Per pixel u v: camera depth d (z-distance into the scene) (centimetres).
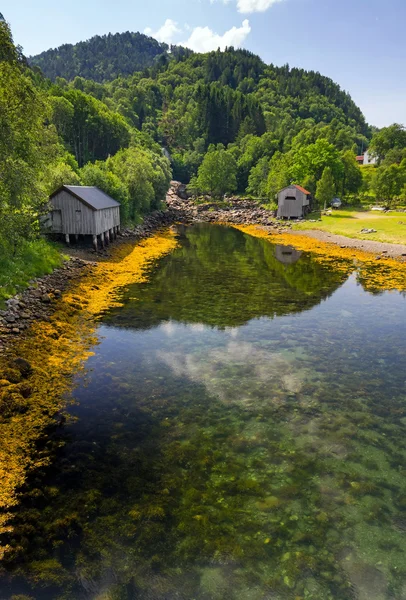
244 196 12675
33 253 3108
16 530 930
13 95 2116
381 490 1089
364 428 1385
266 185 10669
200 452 1235
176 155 16750
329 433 1350
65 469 1142
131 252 4722
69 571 836
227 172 12325
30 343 1927
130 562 862
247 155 14150
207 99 18962
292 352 2036
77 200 4156
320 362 1922
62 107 9812
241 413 1462
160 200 9231
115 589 802
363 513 1009
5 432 1285
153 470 1151
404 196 8581
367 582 830
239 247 5409
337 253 4859
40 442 1261
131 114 19538
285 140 15825
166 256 4662
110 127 11869
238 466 1175
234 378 1738
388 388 1675
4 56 2019
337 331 2344
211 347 2078
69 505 1011
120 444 1265
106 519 971
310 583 826
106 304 2759
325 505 1033
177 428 1360
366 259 4481
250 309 2741
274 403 1537
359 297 3069
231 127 18900
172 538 923
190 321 2475
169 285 3338
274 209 9525
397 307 2817
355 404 1544
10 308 2186
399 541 930
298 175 9762
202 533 939
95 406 1482
